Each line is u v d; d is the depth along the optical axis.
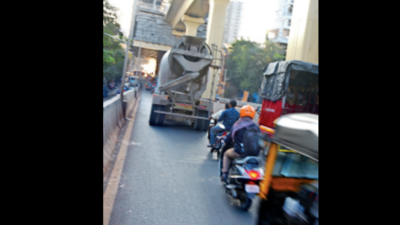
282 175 2.79
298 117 2.67
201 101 13.52
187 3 47.50
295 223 2.47
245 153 4.96
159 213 4.30
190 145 9.81
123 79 13.48
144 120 14.62
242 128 5.09
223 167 5.35
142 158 7.38
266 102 12.05
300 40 19.34
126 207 4.38
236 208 4.74
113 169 6.21
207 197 5.14
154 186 5.43
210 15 34.06
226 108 7.90
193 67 13.27
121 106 12.91
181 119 13.50
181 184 5.70
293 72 11.88
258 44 49.22
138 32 57.75
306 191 2.46
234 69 47.00
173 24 58.34
